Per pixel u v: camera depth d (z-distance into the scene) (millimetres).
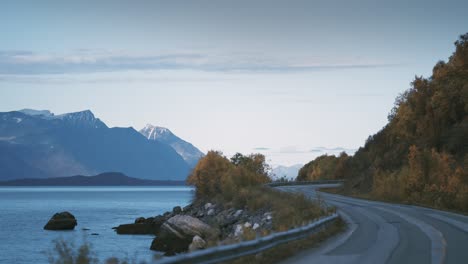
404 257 17766
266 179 96688
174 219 48531
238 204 62531
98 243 52625
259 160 98688
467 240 22672
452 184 48781
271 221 40062
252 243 16125
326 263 16703
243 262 16844
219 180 76000
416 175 56750
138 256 41500
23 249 50875
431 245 21016
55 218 73000
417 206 49156
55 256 30188
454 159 63375
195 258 12516
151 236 61125
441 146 70375
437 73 81000
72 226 72375
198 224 47906
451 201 47406
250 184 72625
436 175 55938
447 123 73375
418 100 79625
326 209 35969
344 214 39906
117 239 57406
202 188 78688
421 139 75375
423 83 81000
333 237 25547
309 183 110625
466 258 17375
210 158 79500
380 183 65250
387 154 80312
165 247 46281
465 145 66312
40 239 59281
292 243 21656
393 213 40312
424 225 30156
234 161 98250
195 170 79500
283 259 18172
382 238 24125
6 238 60562
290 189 86125
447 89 74312
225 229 50688
